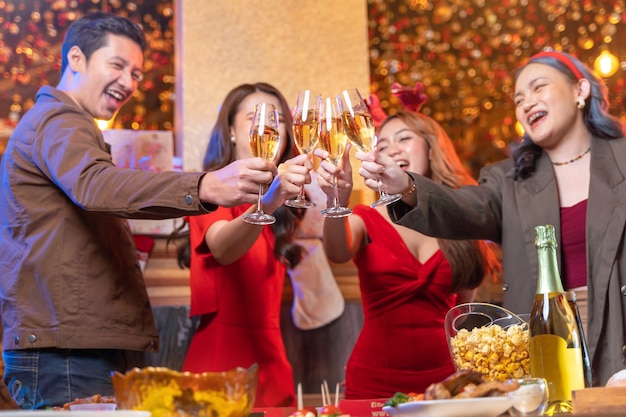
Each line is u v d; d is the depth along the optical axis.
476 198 2.14
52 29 3.43
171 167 3.19
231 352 2.31
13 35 3.39
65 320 1.90
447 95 3.87
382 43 3.86
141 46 2.39
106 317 1.95
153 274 2.96
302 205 1.68
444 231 2.00
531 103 2.20
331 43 3.46
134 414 0.89
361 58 3.48
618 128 2.15
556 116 2.16
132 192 1.67
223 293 2.34
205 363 2.31
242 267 2.36
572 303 1.37
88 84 2.28
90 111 2.31
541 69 2.22
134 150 3.16
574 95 2.19
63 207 1.95
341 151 1.63
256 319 2.36
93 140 1.93
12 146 2.00
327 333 3.04
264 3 3.42
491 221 2.17
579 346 1.31
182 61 3.33
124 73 2.32
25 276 1.93
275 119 1.60
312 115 1.65
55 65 3.41
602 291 1.93
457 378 1.05
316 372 3.00
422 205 1.90
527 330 1.39
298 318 3.02
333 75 3.44
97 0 3.49
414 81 3.85
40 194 1.95
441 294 2.46
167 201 1.64
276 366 2.38
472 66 3.90
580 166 2.17
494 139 3.84
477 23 3.93
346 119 1.60
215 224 2.26
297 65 3.42
